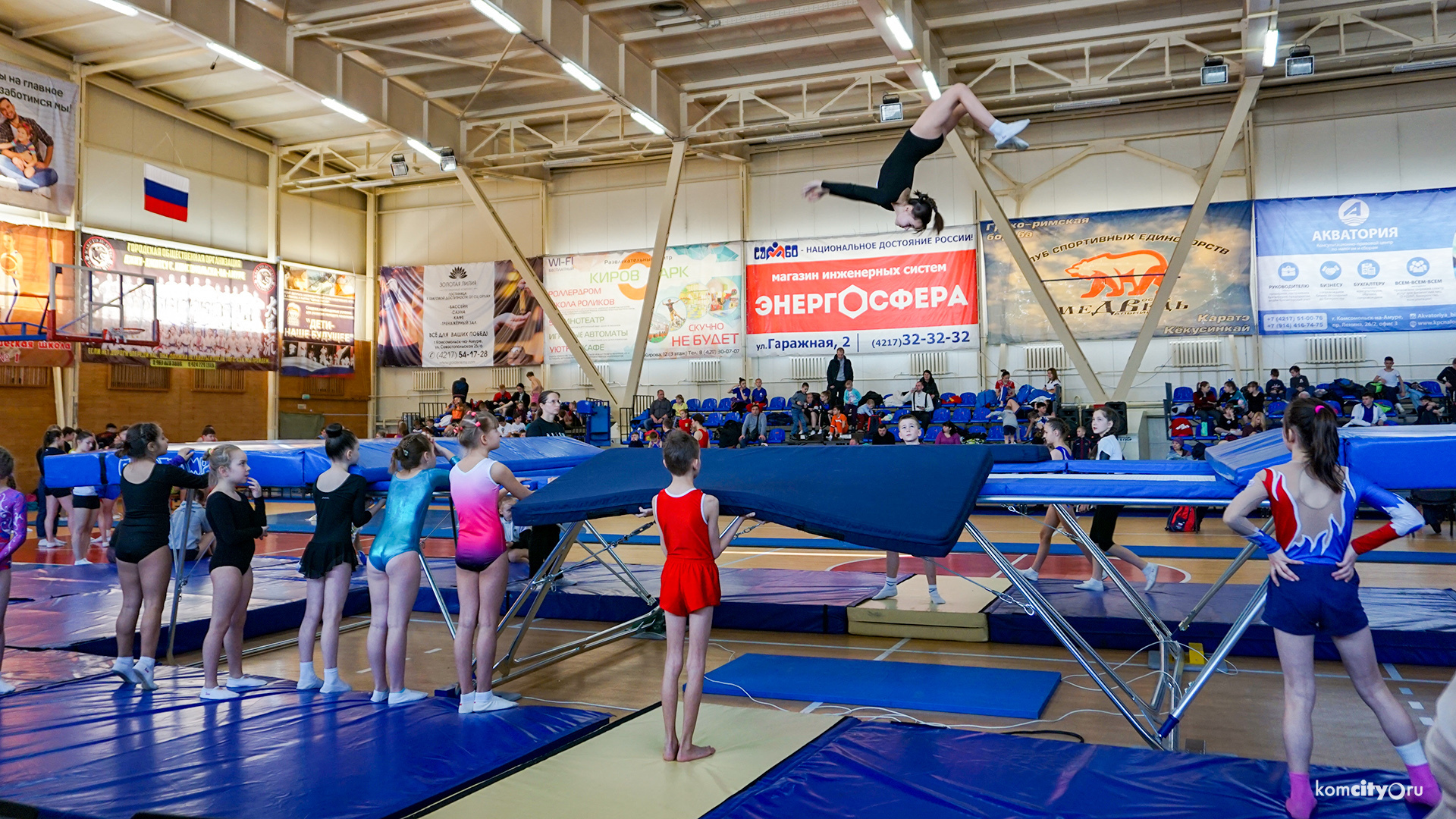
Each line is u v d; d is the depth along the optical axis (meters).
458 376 23.00
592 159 20.53
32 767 3.71
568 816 3.17
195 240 19.47
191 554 9.45
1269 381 15.75
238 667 5.05
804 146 20.45
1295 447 3.15
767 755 3.78
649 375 21.39
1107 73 17.22
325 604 4.99
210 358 19.55
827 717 4.31
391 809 3.22
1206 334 17.64
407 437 4.83
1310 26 15.23
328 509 5.02
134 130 18.17
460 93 17.28
